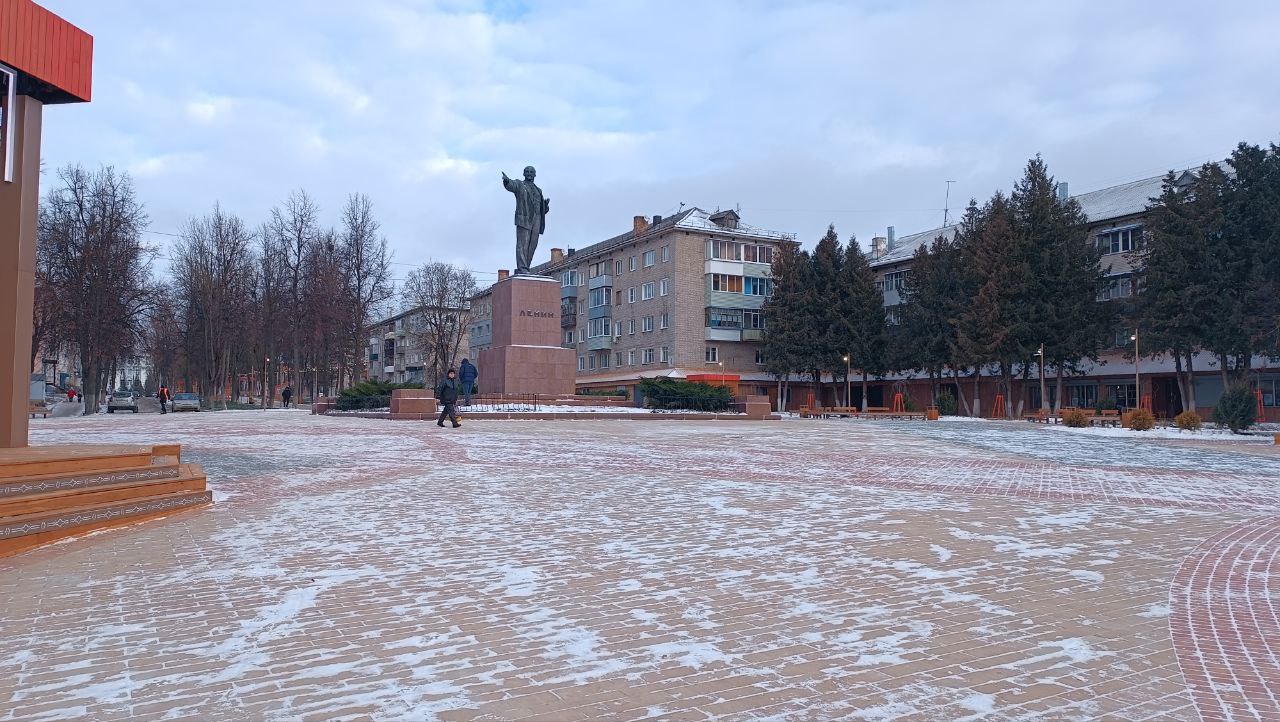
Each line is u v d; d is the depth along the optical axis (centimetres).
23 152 1171
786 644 502
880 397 7094
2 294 1137
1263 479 1492
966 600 607
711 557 750
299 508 1025
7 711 392
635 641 506
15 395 1151
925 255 5981
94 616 556
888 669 458
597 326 7688
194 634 516
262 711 393
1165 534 891
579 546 798
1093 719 390
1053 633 527
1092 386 5584
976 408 5522
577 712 394
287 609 574
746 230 7144
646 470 1480
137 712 392
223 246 6134
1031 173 5109
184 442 2003
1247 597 623
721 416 3647
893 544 814
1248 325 4019
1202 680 444
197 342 6425
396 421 3009
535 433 2436
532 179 3722
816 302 6359
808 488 1253
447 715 389
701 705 404
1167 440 2670
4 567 703
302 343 5862
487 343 9544
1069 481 1411
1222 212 4262
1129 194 5616
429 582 654
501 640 507
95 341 4619
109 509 889
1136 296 4606
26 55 1145
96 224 4616
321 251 5775
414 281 7300
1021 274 4931
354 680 436
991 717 392
